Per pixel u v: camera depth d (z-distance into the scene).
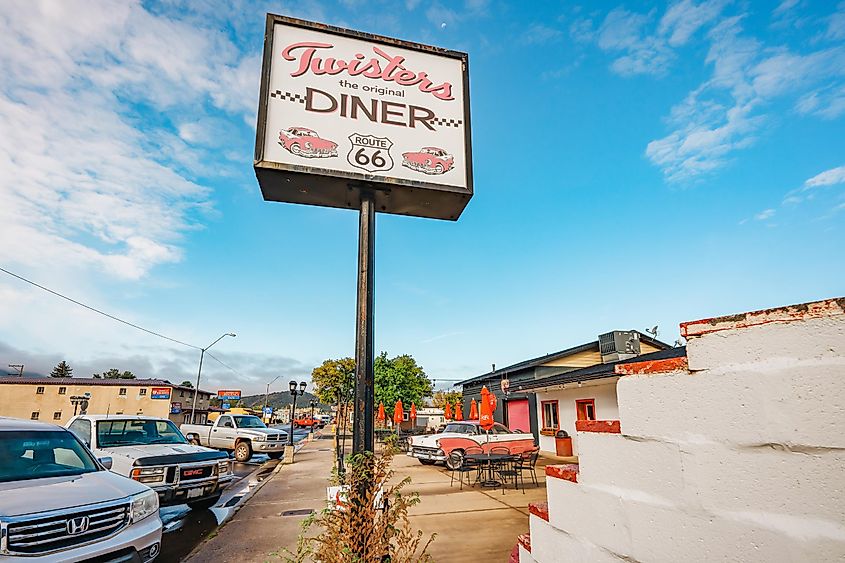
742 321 1.21
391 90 4.42
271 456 17.97
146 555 4.53
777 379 1.12
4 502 3.92
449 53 4.70
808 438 1.04
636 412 1.49
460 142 4.43
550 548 1.89
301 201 4.39
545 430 16.50
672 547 1.32
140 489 4.91
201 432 17.73
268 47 4.26
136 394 44.50
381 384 27.66
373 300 3.85
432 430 24.09
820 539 1.00
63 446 5.36
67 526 3.99
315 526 6.77
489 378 21.12
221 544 5.99
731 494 1.18
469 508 7.72
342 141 4.16
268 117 4.07
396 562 2.98
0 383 42.00
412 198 4.33
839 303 1.03
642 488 1.44
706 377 1.27
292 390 16.77
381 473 3.13
